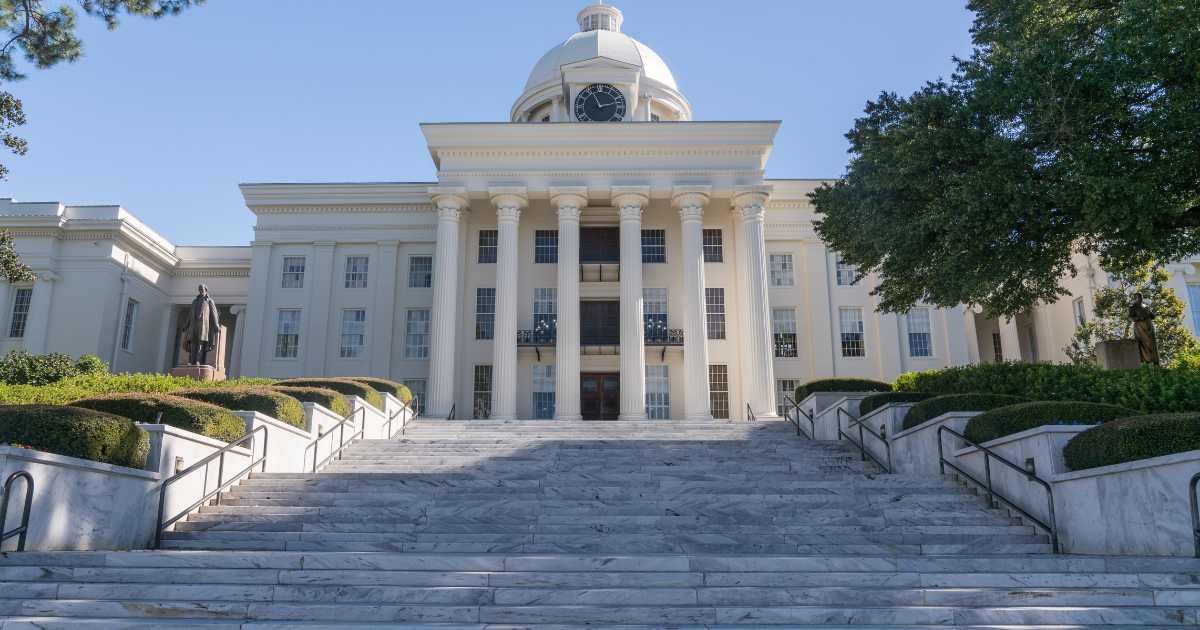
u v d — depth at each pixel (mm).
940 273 17500
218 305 41844
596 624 7281
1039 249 17078
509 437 23453
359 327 35281
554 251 34719
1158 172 14836
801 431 23484
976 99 16234
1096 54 15648
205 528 11508
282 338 35156
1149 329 19422
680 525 11523
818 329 34250
